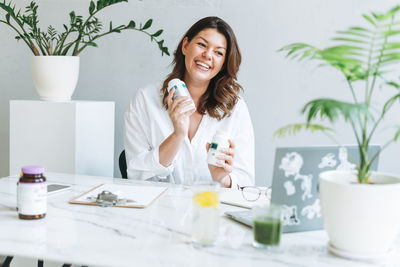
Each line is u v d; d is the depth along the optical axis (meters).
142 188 1.49
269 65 2.49
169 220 1.15
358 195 0.86
